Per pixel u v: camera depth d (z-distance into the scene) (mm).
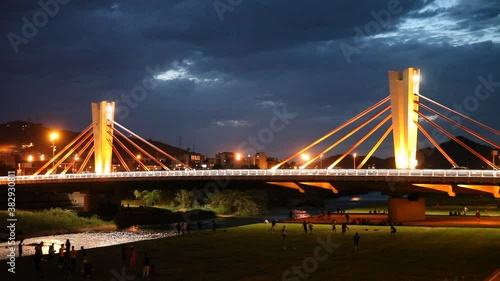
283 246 79188
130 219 141875
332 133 132875
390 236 87812
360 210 152875
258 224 109688
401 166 121000
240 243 83125
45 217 133000
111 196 168875
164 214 148875
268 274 59969
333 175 118125
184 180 143125
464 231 93125
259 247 78812
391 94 122688
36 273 62625
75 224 132125
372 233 92125
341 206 192000
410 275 57562
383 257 68750
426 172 107625
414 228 98562
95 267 65812
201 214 158375
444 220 113750
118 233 122812
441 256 68625
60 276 61312
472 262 64125
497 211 139250
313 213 166875
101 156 176625
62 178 162875
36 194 183000
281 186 136625
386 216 125062
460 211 139375
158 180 147375
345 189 124250
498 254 69312
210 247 79688
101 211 163750
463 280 54219
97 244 103125
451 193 111062
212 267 64500
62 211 145375
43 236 117438
